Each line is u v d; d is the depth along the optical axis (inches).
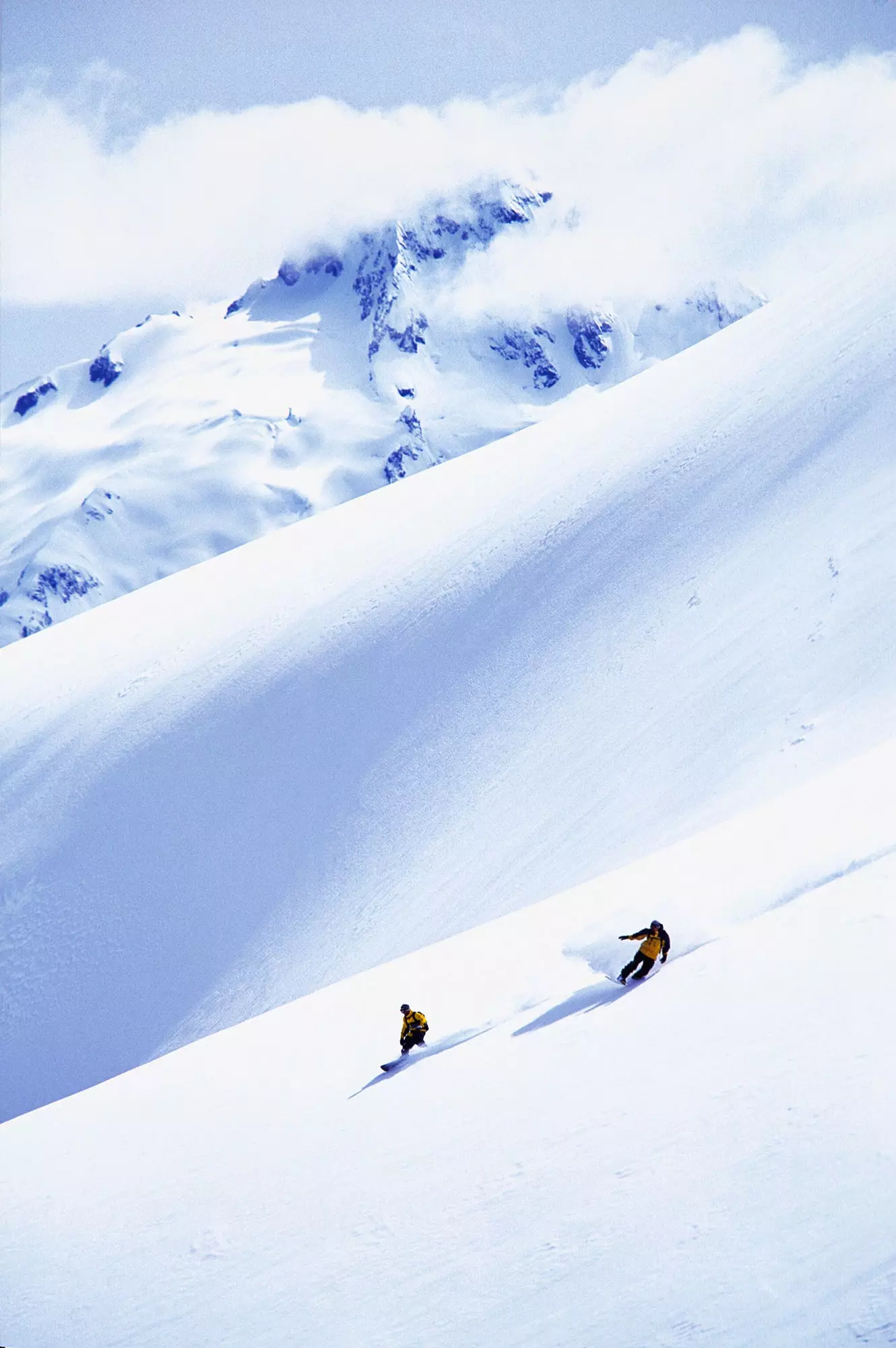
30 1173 655.8
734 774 1262.3
